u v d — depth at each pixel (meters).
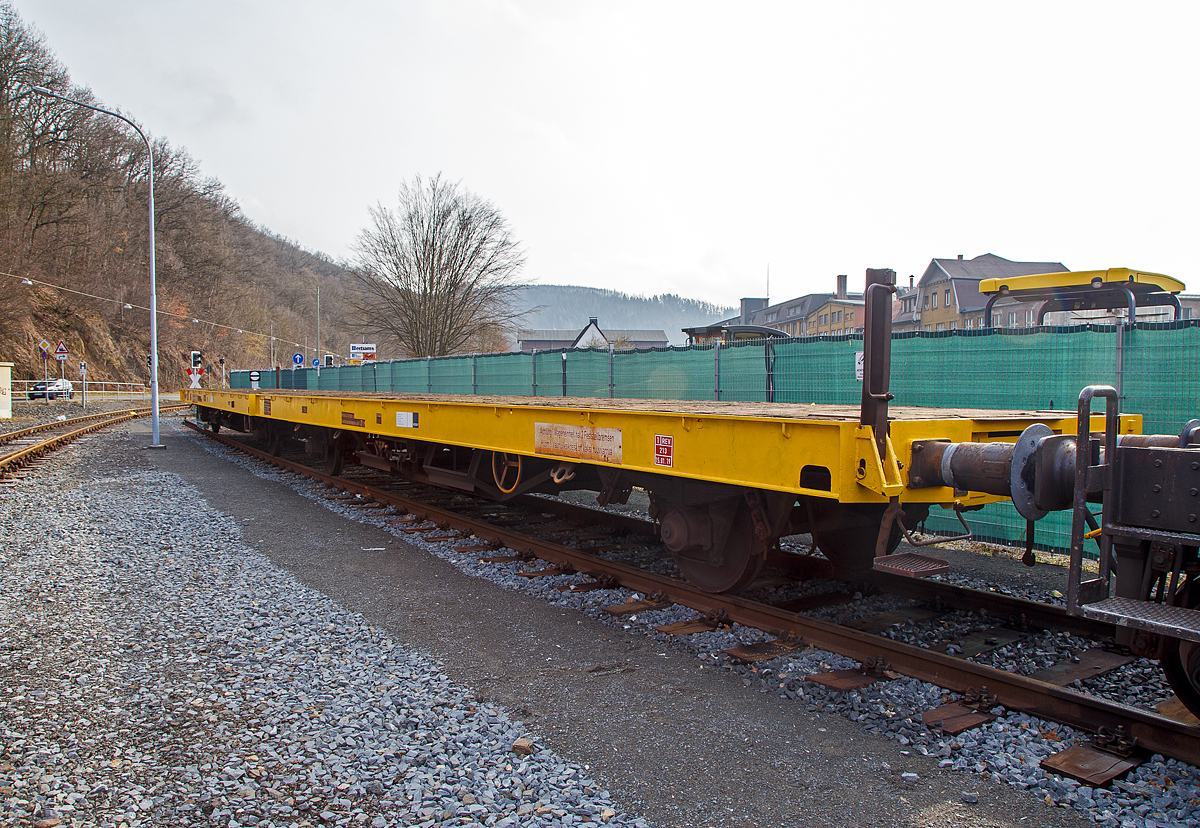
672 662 4.26
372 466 10.12
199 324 64.69
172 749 3.12
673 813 2.71
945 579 5.98
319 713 3.48
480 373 17.27
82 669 3.99
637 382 12.31
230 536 7.45
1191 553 2.90
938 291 52.97
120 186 57.91
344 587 5.75
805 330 68.19
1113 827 2.60
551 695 3.78
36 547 6.80
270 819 2.62
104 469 12.92
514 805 2.72
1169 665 3.09
